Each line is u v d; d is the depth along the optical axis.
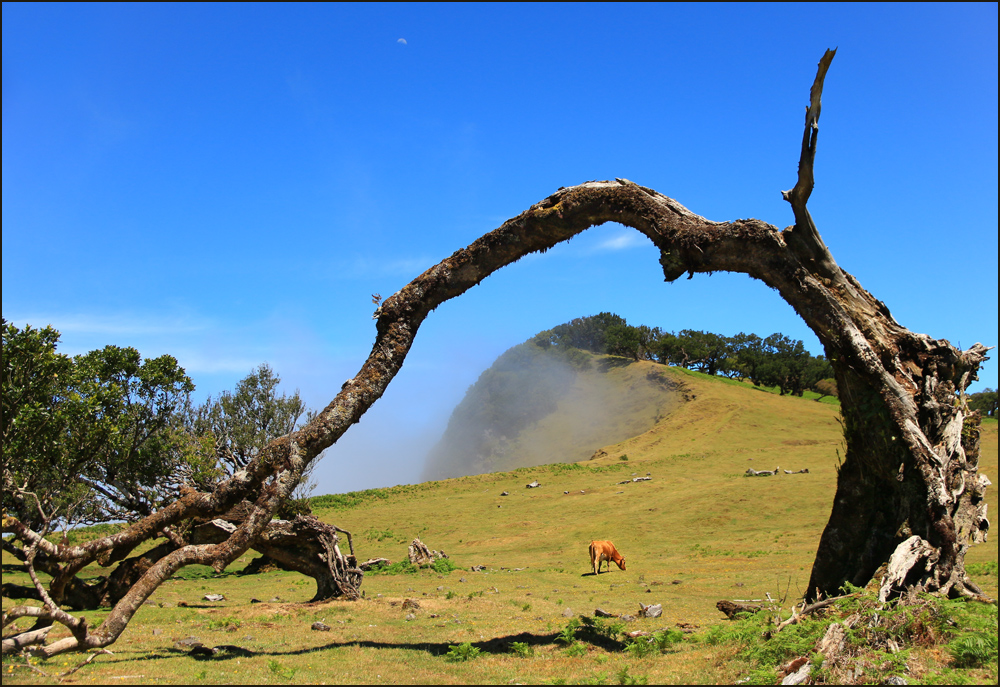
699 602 18.73
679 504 47.34
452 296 13.65
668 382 116.19
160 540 37.06
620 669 9.94
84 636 10.32
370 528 51.47
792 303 12.55
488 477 70.06
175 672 9.90
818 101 11.52
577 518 47.91
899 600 9.94
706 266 12.80
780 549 32.09
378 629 14.89
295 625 15.61
